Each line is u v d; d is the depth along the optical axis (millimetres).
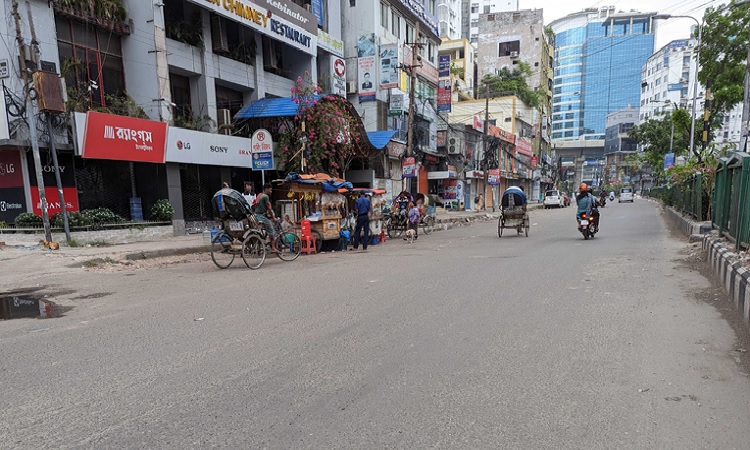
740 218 7219
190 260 11359
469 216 29109
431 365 3924
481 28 60625
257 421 3002
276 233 10875
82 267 9562
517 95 52562
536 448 2650
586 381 3559
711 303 5770
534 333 4738
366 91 25531
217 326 5168
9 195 12719
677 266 8484
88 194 14086
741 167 7469
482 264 9336
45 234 11828
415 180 31172
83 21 14086
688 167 18500
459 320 5242
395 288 7086
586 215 13586
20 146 12102
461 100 47875
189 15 17062
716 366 3795
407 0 29047
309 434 2834
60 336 4879
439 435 2807
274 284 7707
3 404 3287
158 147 14508
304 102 17797
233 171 18641
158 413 3123
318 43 22797
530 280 7492
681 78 80188
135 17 15164
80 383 3631
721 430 2814
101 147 12977
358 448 2670
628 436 2770
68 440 2787
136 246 12375
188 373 3812
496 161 43031
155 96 15258
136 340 4699
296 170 18172
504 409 3131
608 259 9562
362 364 3969
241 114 18359
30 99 11164
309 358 4129
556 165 76562
